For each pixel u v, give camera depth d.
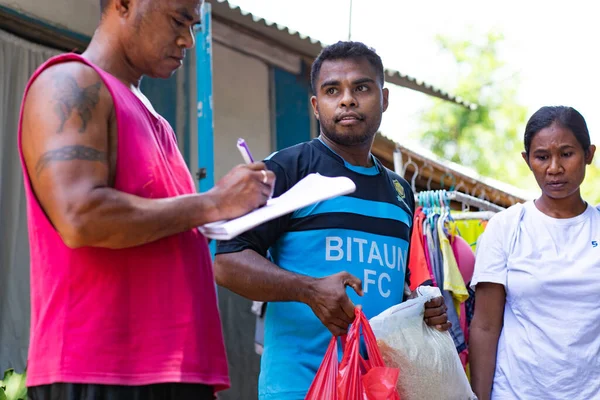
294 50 7.21
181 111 6.52
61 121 2.00
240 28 6.78
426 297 2.93
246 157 2.21
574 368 3.41
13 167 5.39
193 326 2.11
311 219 2.94
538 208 3.73
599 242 3.58
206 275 2.23
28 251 5.36
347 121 3.05
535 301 3.52
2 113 5.39
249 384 6.25
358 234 2.96
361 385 2.55
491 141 23.67
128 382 2.01
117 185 2.09
